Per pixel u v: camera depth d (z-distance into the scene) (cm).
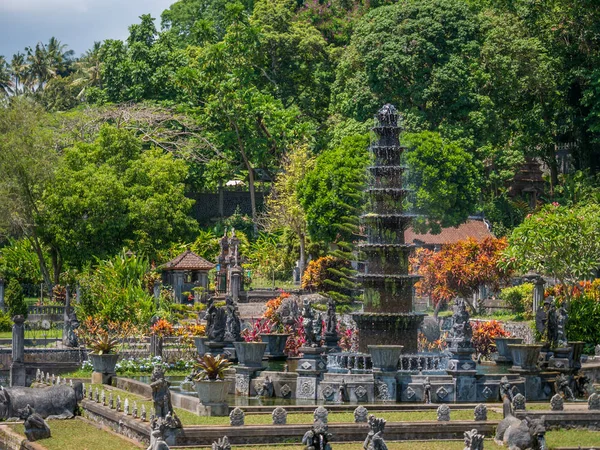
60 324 6719
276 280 8762
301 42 10812
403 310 4578
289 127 10225
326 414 3325
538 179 9719
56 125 9581
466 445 3072
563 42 9331
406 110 8631
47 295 7988
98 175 8000
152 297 6475
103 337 5259
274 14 11038
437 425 3519
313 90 10981
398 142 4797
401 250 4622
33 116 7756
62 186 7881
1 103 7806
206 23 10844
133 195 8294
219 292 7981
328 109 10825
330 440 3434
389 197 4703
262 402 3972
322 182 7838
